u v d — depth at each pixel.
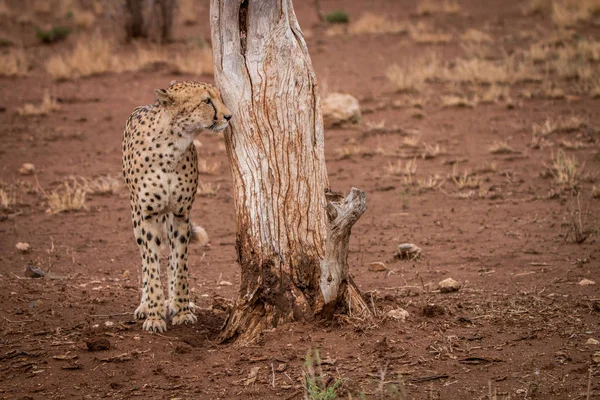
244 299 8.91
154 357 8.63
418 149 19.61
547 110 22.12
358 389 7.54
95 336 9.23
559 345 8.42
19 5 41.12
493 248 12.77
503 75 25.41
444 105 23.20
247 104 8.80
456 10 37.53
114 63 29.33
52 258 13.12
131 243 14.08
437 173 17.73
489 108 22.78
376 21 35.34
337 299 8.91
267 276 8.85
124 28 33.81
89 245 13.93
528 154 18.62
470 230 13.89
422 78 25.94
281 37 8.73
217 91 9.02
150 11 33.44
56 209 15.97
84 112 23.97
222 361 8.38
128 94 25.89
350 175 17.92
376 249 13.18
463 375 7.79
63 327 9.60
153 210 9.49
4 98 25.48
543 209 14.71
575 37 29.97
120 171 18.83
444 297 10.35
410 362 8.09
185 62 29.34
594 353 8.15
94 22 38.69
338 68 28.58
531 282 10.87
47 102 24.19
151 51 31.05
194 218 15.48
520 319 9.24
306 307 8.82
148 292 9.63
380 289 10.96
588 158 17.78
